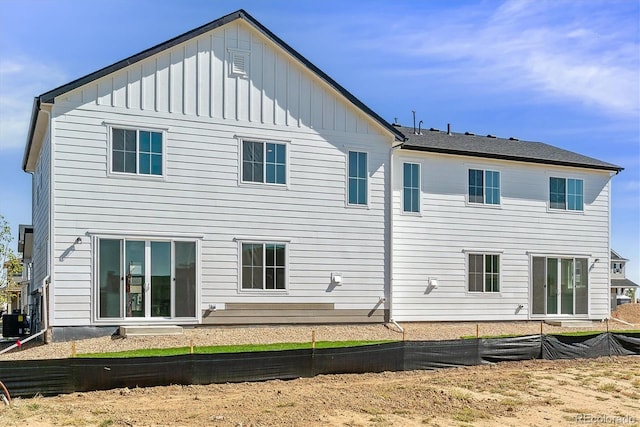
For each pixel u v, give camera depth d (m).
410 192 21.33
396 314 20.70
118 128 16.59
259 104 18.34
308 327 18.44
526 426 10.42
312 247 18.80
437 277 21.48
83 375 11.02
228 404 10.55
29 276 27.48
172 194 17.09
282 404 10.69
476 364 15.05
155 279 16.77
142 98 16.91
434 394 11.95
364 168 19.77
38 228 21.67
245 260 17.89
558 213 23.81
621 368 15.55
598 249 24.53
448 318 21.53
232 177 17.84
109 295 16.23
